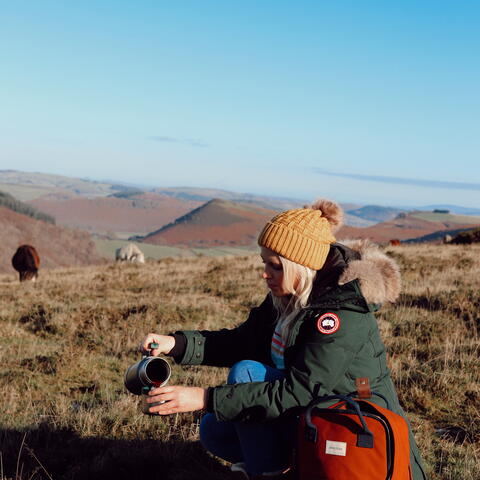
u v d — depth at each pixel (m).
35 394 6.14
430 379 6.33
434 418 5.52
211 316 10.57
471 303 10.01
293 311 2.84
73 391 6.34
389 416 2.47
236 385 2.69
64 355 7.58
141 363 2.84
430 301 10.62
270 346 3.17
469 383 6.25
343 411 2.44
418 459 2.64
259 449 2.84
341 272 2.79
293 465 2.55
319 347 2.64
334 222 3.08
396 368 6.85
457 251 22.11
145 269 21.92
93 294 14.23
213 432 3.24
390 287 2.73
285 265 2.80
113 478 4.04
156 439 4.67
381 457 2.35
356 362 2.70
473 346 7.64
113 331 9.40
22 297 14.08
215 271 18.67
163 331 9.45
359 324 2.69
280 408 2.63
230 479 4.03
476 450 4.62
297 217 2.82
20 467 4.15
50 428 4.90
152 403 2.68
